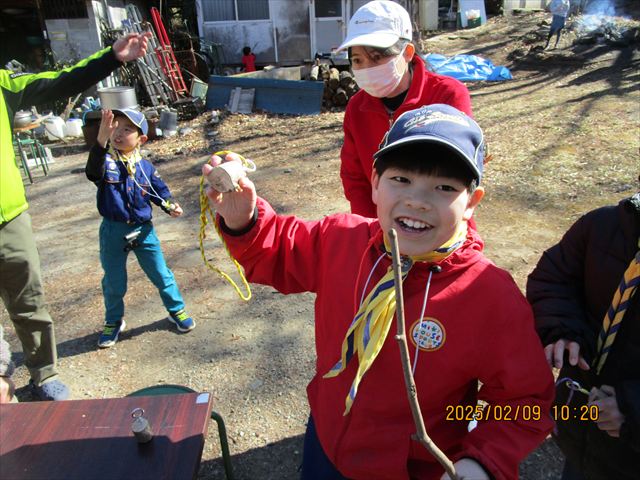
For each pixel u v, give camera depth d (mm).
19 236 2643
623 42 12773
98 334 3662
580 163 6203
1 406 1747
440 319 1285
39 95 2621
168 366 3277
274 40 14586
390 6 2213
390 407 1350
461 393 1387
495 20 18406
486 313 1276
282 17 14398
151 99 10305
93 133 9117
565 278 1640
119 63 2699
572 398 1632
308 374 3139
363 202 2570
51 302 4160
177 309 3578
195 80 11039
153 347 3475
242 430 2748
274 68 11555
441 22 18656
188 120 10328
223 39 14547
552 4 13336
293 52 14695
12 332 3795
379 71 2184
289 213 5664
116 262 3348
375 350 1271
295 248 1549
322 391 1493
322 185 6469
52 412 1720
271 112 10430
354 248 1468
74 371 3273
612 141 6789
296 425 2770
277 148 8297
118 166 3162
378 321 1288
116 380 3178
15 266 2650
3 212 2533
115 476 1480
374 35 2123
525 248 4426
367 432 1376
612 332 1433
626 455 1472
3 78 2559
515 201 5395
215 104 10773
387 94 2289
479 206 5340
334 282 1469
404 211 1207
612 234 1492
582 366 1452
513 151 6828
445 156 1154
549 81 11016
